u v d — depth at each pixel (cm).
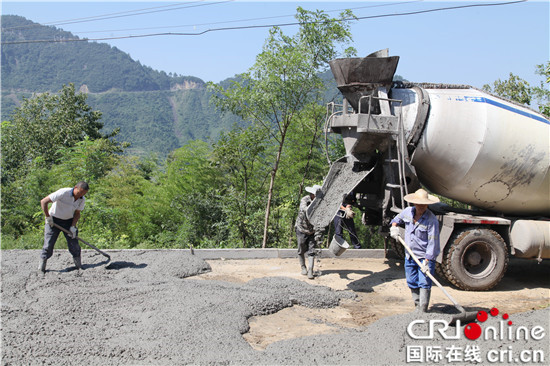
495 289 758
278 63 1047
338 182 786
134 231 1439
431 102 771
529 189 782
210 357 441
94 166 1503
